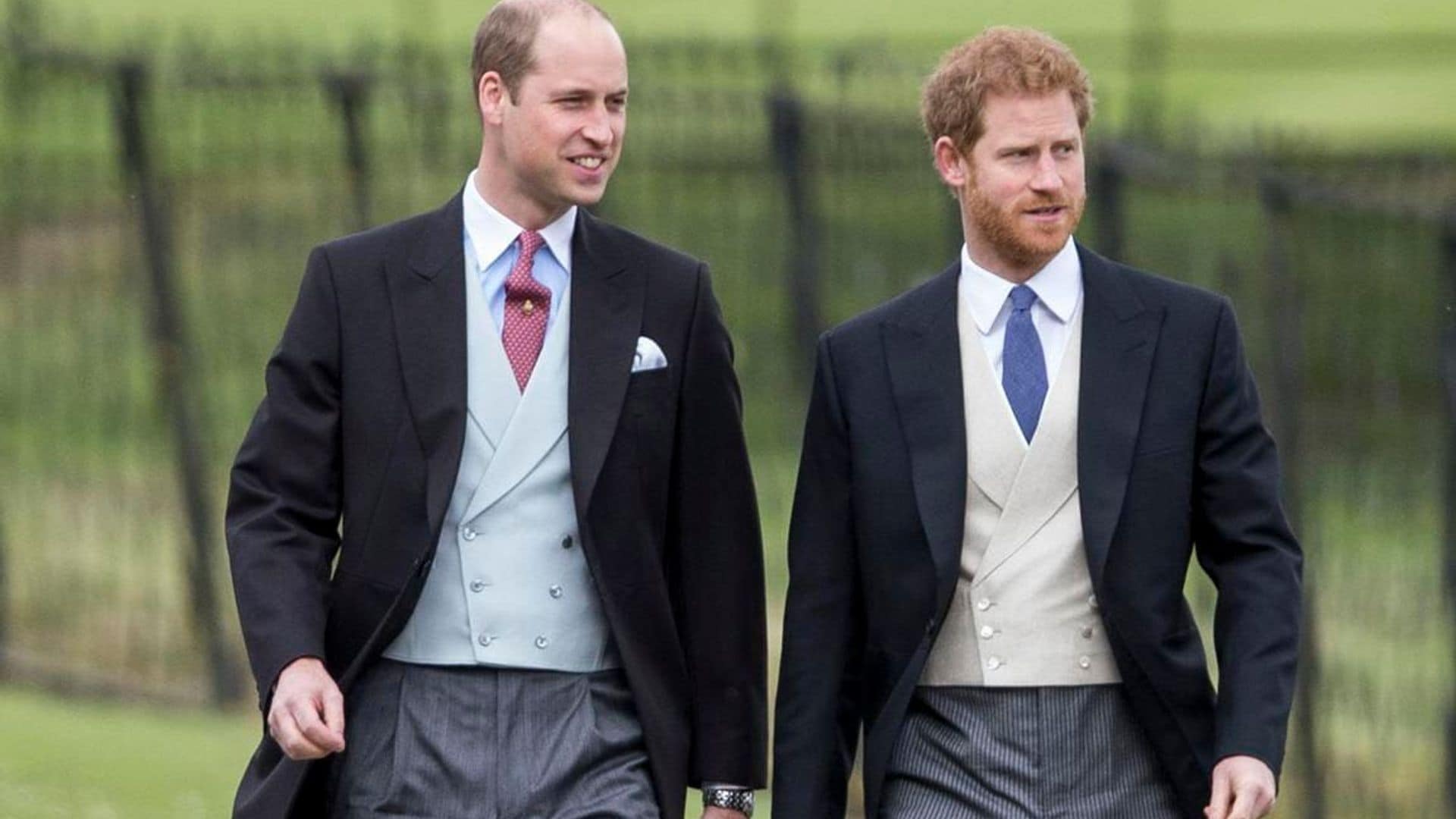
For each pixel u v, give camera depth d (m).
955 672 17.53
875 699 17.80
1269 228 38.16
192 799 32.81
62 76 47.84
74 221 51.69
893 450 17.64
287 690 17.09
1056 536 17.39
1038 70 17.08
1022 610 17.36
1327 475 45.75
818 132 42.94
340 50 80.50
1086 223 39.91
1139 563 17.28
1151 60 88.94
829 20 93.50
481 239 18.05
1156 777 17.42
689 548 18.31
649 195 51.44
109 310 51.31
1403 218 37.81
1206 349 17.56
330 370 17.98
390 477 17.78
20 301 50.53
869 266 48.94
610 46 17.61
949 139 17.41
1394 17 97.19
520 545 17.80
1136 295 17.69
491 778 17.56
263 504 17.89
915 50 87.56
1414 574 42.81
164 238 44.31
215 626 43.62
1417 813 38.34
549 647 17.75
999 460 17.47
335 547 18.22
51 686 43.09
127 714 41.16
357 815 17.75
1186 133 49.22
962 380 17.64
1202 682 17.44
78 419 50.19
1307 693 37.72
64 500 48.69
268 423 18.00
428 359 17.86
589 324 18.00
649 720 17.94
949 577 17.38
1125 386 17.47
